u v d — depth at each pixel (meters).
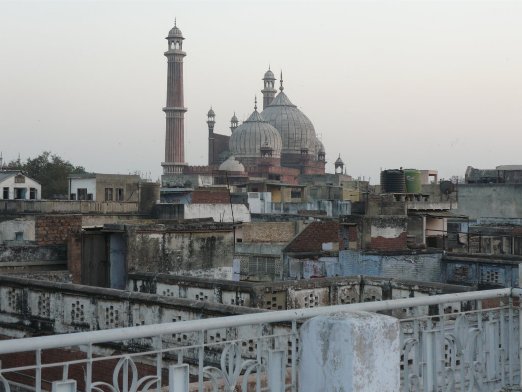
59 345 4.47
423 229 31.41
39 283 17.62
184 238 23.08
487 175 54.91
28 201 47.62
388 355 4.86
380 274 26.16
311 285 17.44
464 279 26.14
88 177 59.03
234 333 13.07
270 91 152.75
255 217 52.00
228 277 24.41
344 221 29.19
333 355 4.75
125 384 5.10
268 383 5.76
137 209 47.69
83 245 21.86
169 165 125.31
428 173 69.12
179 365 5.30
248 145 117.44
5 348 4.25
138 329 4.81
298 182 96.44
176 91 126.94
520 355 7.50
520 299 7.57
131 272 21.06
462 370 6.94
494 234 33.91
